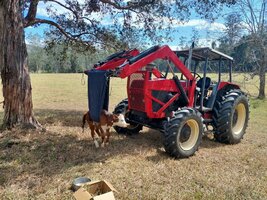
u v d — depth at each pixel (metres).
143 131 6.29
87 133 5.79
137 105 5.12
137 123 5.42
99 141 5.20
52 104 13.20
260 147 5.49
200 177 3.84
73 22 8.15
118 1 7.75
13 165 3.94
